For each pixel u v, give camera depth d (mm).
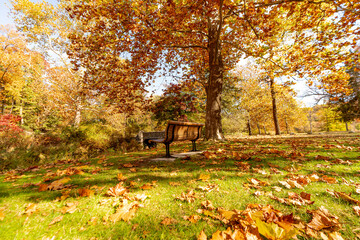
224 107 19641
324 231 1263
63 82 15023
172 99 14297
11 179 3023
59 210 1702
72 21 15562
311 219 1414
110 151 7277
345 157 3586
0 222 1510
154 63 10281
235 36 10078
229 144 6410
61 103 15812
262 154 4359
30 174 3373
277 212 1513
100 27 7707
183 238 1258
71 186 2467
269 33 7914
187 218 1519
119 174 2852
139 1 6758
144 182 2557
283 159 3713
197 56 11250
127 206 1723
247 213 1478
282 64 9617
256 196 1938
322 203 1706
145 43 7984
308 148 4926
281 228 1188
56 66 16219
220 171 2984
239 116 24125
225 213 1498
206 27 8922
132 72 9719
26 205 1834
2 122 8922
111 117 15336
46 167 4113
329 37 7801
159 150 6359
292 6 6445
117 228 1410
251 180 2359
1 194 2180
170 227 1398
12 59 17297
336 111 17141
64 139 6730
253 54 8672
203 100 17719
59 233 1347
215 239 1152
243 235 1186
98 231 1371
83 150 6484
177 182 2518
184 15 6668
